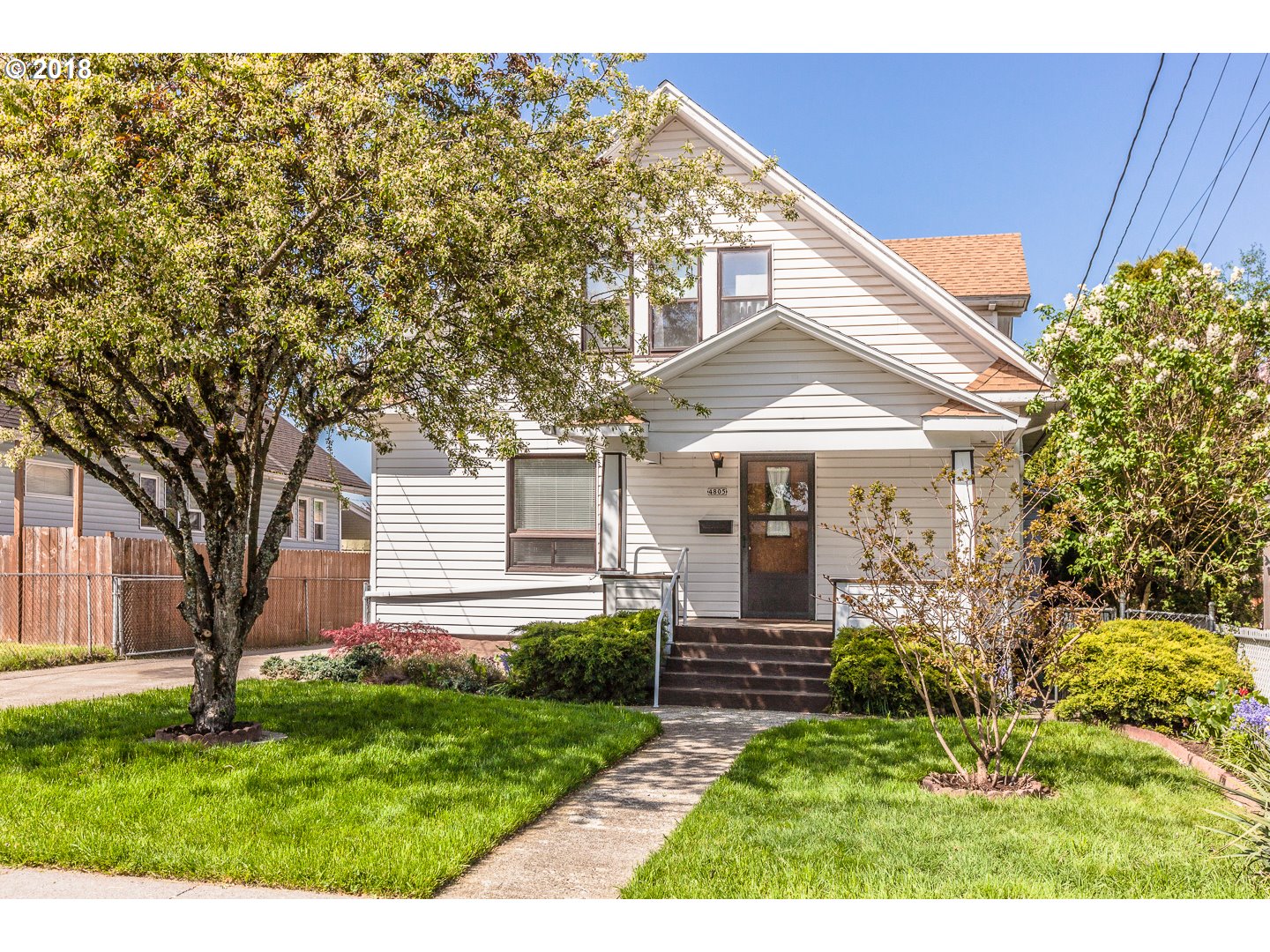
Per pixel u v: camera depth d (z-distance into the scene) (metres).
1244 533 13.97
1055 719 10.61
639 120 9.84
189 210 8.08
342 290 8.07
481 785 7.32
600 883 5.54
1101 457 13.49
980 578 7.82
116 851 5.79
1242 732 8.08
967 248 18.08
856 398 12.85
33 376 7.64
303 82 8.70
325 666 13.13
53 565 17.06
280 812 6.58
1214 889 5.39
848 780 7.80
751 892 5.30
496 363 9.44
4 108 7.50
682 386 13.30
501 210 8.48
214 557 8.98
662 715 11.44
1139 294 14.77
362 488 34.88
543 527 15.87
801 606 14.85
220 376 8.91
